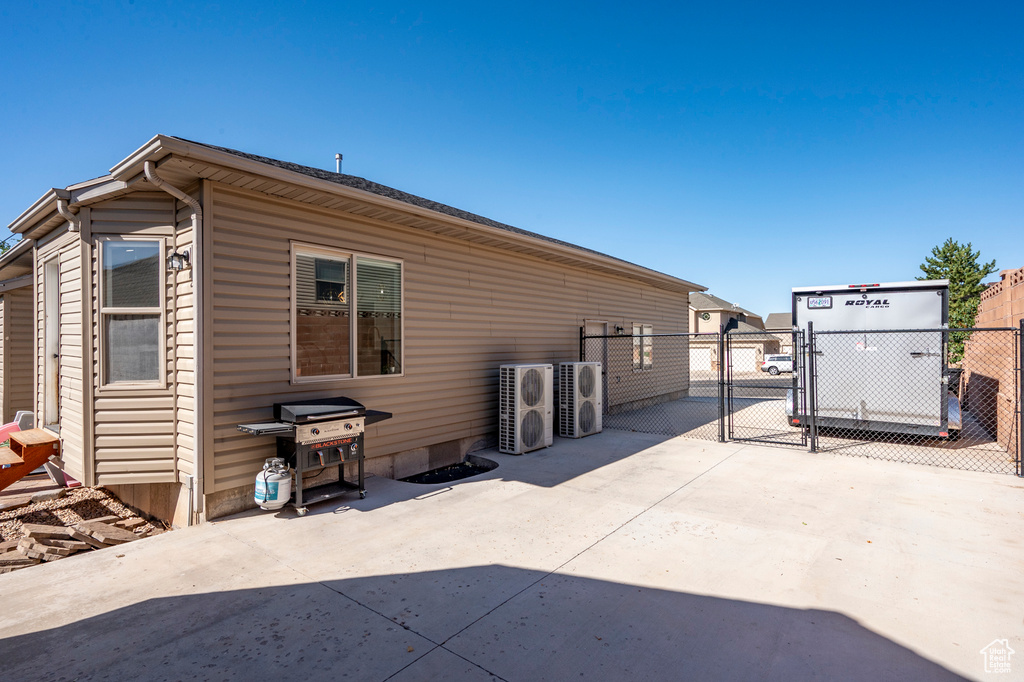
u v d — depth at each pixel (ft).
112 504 19.12
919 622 9.70
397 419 21.91
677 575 11.77
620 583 11.41
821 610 10.18
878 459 23.54
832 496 17.80
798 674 8.19
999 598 10.58
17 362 29.32
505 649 8.94
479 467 24.43
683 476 20.77
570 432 29.55
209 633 9.46
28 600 10.71
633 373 42.14
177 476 16.26
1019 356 21.06
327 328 19.25
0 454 17.94
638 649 8.91
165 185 14.56
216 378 15.76
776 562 12.42
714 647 8.95
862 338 26.40
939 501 17.08
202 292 15.42
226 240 16.07
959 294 102.53
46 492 19.88
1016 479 19.75
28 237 21.79
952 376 33.30
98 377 16.37
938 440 27.27
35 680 8.07
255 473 16.90
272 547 13.53
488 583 11.45
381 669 8.38
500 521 15.48
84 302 16.46
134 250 16.51
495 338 27.37
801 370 27.27
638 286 42.55
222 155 13.94
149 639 9.27
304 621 9.89
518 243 26.11
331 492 17.16
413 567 12.29
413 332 22.70
